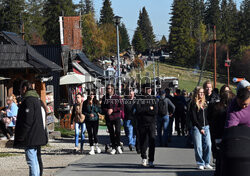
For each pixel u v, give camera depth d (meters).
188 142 25.52
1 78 31.05
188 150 24.11
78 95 23.75
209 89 20.14
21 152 25.53
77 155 23.36
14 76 35.41
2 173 17.59
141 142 18.33
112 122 22.78
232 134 9.77
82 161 20.14
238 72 188.12
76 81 48.94
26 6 150.38
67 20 67.38
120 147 23.09
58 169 18.31
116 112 22.72
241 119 11.02
